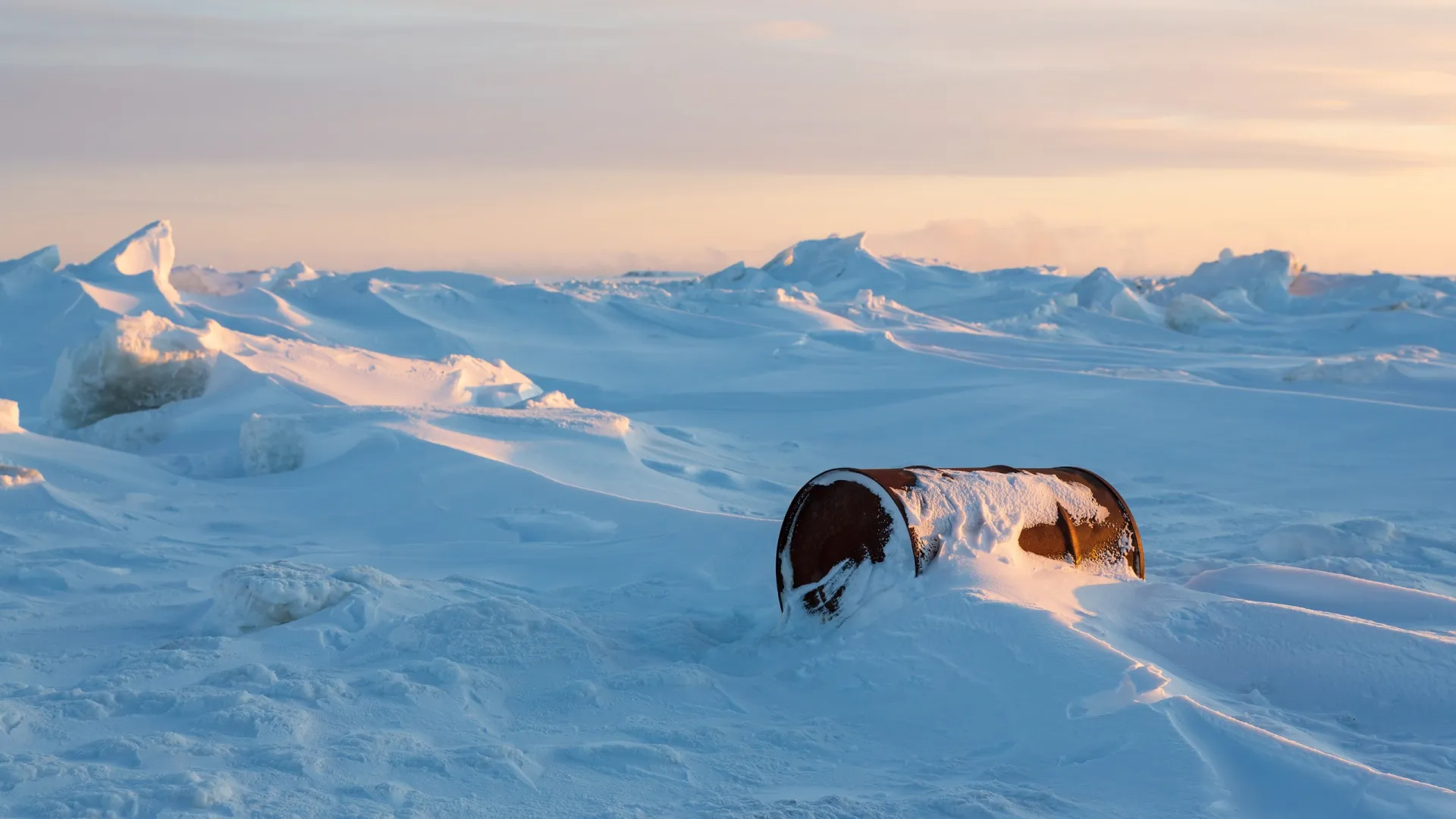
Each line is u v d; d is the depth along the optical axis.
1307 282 65.44
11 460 14.12
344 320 46.75
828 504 7.12
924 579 6.70
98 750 4.79
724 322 47.03
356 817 4.18
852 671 6.09
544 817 4.30
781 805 4.30
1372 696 5.50
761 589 8.64
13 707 5.25
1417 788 4.16
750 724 5.55
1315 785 4.30
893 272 80.62
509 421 16.69
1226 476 16.14
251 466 15.55
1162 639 6.15
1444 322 46.94
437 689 5.79
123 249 42.81
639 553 10.02
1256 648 5.97
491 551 10.41
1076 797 4.45
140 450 18.53
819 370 34.78
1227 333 51.66
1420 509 13.24
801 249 86.69
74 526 11.49
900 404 24.86
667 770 4.85
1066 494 7.54
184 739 4.91
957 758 5.02
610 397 32.59
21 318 37.91
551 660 6.43
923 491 7.01
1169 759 4.57
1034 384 26.25
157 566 9.99
